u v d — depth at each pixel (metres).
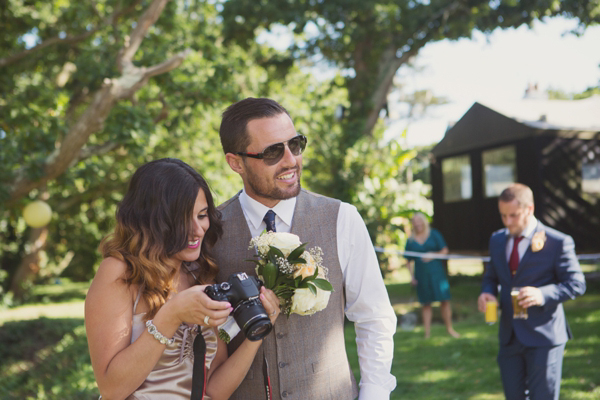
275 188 2.02
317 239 2.13
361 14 14.45
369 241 2.18
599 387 5.05
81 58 9.46
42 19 10.37
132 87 7.54
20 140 8.23
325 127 12.87
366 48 15.50
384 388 2.06
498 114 12.23
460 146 13.64
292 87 16.28
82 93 14.33
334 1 13.93
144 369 1.64
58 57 11.49
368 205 10.67
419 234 7.86
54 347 8.25
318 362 2.07
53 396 5.80
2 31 9.84
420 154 16.33
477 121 13.01
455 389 5.33
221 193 12.38
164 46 9.27
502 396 5.05
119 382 1.64
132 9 9.27
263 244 1.86
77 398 5.67
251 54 16.31
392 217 10.73
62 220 18.83
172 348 1.79
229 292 1.65
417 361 6.45
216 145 13.15
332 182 11.27
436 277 7.65
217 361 1.96
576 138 11.53
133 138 7.91
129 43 7.64
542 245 3.56
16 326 9.09
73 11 9.76
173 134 12.31
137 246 1.76
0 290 15.73
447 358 6.49
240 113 2.02
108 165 14.01
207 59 9.72
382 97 15.45
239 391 2.09
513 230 3.67
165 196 1.81
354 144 11.72
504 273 3.71
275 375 2.04
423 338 7.71
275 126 1.99
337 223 2.17
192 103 8.96
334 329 2.12
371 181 10.93
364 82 15.46
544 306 3.38
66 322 9.97
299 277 1.81
